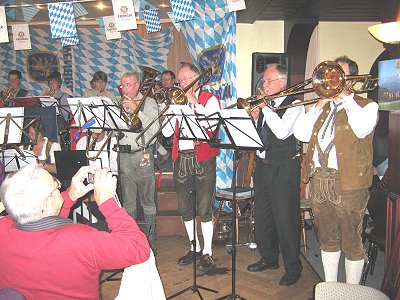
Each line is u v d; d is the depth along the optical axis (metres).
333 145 2.42
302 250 3.92
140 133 3.13
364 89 2.51
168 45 6.71
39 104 4.97
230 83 4.70
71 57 6.93
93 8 5.83
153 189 3.56
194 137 2.66
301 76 5.34
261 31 5.52
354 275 2.47
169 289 3.07
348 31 5.45
